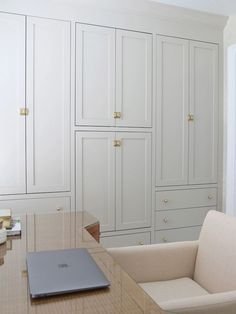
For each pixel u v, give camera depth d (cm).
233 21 293
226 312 100
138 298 77
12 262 99
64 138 245
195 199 296
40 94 237
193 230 295
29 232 133
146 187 275
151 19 271
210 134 303
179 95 287
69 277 86
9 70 228
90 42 251
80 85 249
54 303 74
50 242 120
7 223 138
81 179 252
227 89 302
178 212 288
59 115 243
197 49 293
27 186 236
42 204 240
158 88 277
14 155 232
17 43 229
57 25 240
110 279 88
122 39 262
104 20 254
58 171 245
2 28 225
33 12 232
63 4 240
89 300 75
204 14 286
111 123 260
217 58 303
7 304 73
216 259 141
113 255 143
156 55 275
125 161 267
